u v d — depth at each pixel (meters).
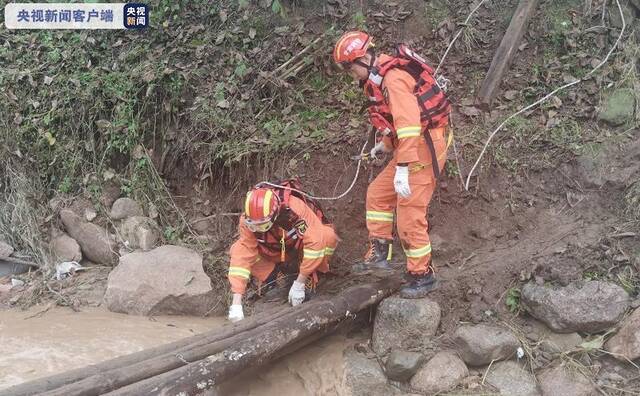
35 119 5.68
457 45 5.28
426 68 3.71
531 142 4.69
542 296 3.80
